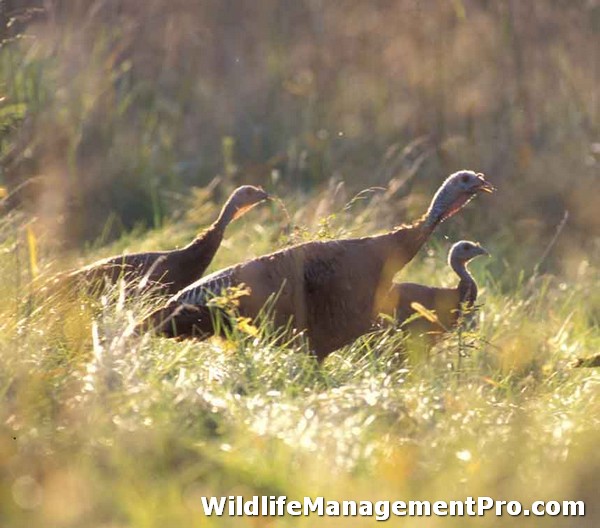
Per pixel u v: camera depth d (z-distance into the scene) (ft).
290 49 128.57
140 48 125.08
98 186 103.76
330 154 113.09
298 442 43.88
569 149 112.27
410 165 111.14
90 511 39.01
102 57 117.50
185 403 46.55
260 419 45.93
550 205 106.42
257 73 127.65
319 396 48.29
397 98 119.34
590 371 62.08
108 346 50.39
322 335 61.11
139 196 103.60
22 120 97.35
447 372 56.29
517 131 114.93
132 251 85.35
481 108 117.19
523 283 88.38
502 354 63.05
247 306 59.57
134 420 43.75
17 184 92.32
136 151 107.96
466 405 49.49
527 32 120.67
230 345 57.00
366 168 112.37
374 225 88.28
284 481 41.32
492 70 118.83
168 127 118.93
